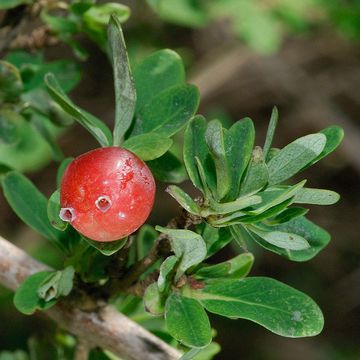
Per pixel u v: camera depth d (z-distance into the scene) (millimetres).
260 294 127
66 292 131
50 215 118
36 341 178
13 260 147
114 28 120
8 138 175
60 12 194
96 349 150
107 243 122
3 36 174
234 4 311
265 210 118
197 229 132
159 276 123
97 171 114
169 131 131
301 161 120
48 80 127
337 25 315
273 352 374
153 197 117
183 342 120
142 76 140
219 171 119
